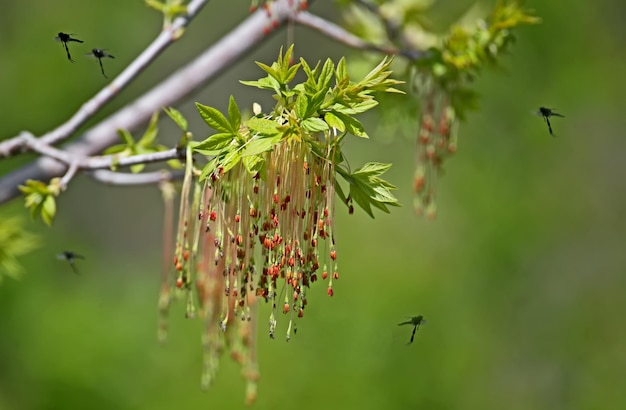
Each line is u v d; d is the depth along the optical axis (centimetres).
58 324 1163
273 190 413
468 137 1283
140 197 1464
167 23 579
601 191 1320
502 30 602
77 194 1417
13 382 1147
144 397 1140
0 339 1155
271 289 406
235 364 1148
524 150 1289
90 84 1233
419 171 632
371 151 1328
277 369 1138
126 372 1153
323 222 410
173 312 1191
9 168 1153
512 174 1291
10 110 1223
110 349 1158
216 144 403
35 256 1210
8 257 687
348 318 1173
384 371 1159
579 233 1312
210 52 651
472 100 621
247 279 419
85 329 1166
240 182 421
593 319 1291
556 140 1289
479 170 1286
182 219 452
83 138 635
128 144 542
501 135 1278
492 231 1281
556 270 1298
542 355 1263
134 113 645
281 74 404
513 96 1255
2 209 1008
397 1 687
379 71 402
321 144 412
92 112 572
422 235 1294
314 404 1127
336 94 399
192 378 1154
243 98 1428
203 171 403
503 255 1278
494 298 1266
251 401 544
